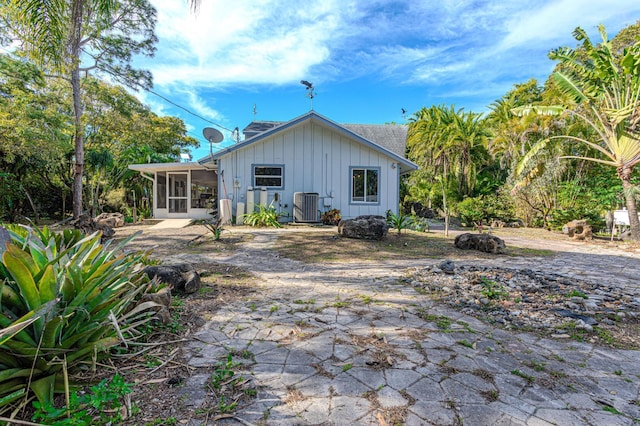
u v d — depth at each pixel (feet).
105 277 7.80
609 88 35.29
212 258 21.59
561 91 37.99
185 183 52.31
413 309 12.10
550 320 11.05
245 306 12.28
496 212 53.36
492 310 12.05
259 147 41.39
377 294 14.03
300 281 16.22
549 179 45.27
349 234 29.73
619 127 34.40
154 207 48.55
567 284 15.51
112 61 41.32
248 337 9.48
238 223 39.58
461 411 6.12
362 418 5.89
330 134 42.19
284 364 7.89
